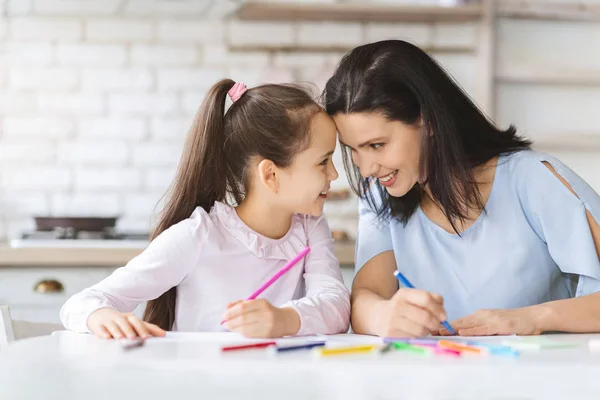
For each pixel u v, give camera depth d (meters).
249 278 1.62
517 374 0.99
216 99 1.69
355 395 0.98
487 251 1.74
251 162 1.64
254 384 0.99
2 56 3.48
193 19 3.53
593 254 1.63
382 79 1.55
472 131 1.71
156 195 3.54
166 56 3.53
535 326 1.46
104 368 1.00
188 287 1.62
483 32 3.56
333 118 1.62
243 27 3.54
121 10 3.47
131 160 3.54
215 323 1.59
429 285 1.78
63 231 3.16
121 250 2.91
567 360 1.04
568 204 1.67
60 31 3.49
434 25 3.59
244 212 1.67
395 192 1.65
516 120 3.64
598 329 1.49
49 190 3.51
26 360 1.03
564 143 3.60
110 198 3.53
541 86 3.65
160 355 1.06
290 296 1.65
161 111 3.54
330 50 3.56
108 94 3.52
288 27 3.55
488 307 1.74
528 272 1.73
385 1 3.58
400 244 1.81
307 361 1.02
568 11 3.60
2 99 3.49
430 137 1.63
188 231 1.59
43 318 2.90
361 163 1.62
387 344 1.17
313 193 1.62
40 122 3.50
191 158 1.69
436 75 1.63
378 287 1.80
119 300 1.51
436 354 1.09
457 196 1.68
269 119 1.61
